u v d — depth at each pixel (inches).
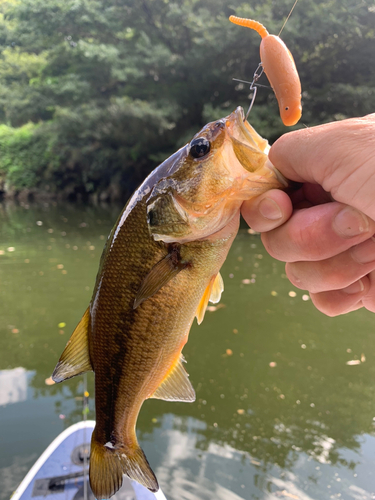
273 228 8.0
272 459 19.5
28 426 21.7
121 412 9.6
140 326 9.0
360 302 10.2
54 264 56.7
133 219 9.0
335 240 7.1
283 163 7.6
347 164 6.5
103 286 9.3
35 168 176.4
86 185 169.3
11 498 16.5
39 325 35.1
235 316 36.9
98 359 9.6
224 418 22.6
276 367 27.9
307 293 42.9
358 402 23.8
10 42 222.4
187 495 17.4
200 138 8.5
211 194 8.4
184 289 9.0
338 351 30.1
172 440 20.8
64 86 146.5
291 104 7.4
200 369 27.7
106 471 9.7
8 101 192.5
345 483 18.0
